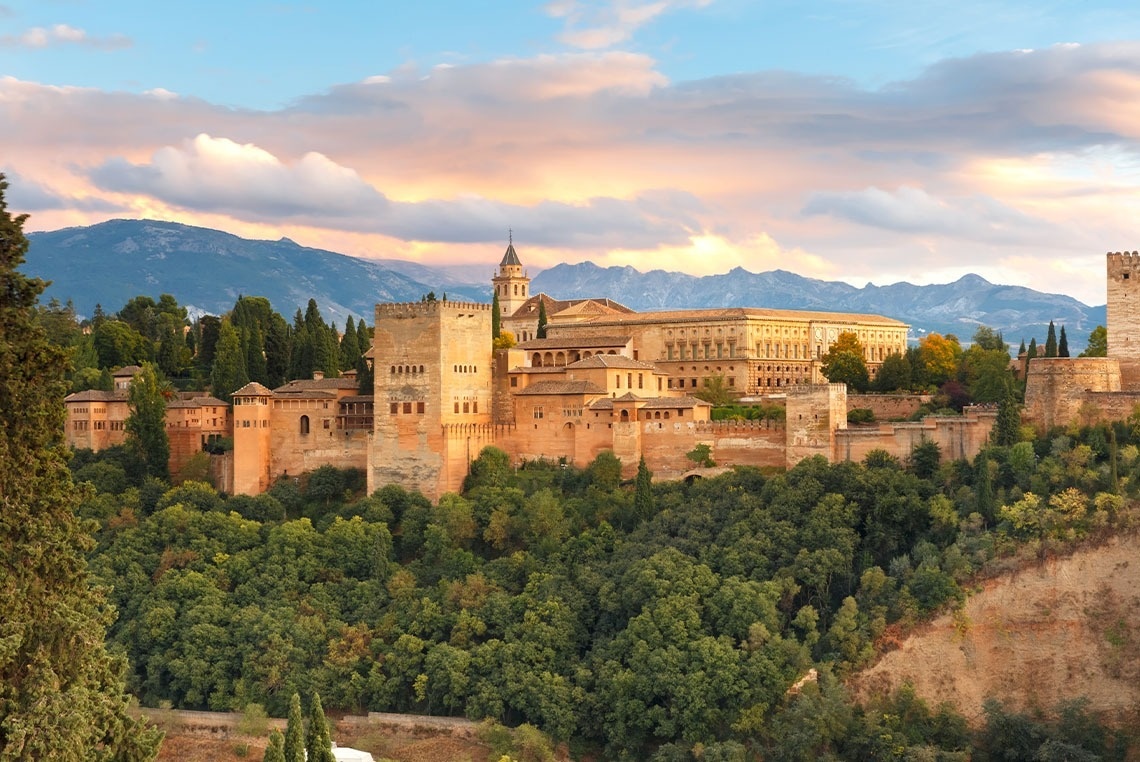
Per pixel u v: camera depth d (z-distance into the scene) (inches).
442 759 7760.8
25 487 3533.5
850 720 7332.7
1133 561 7785.4
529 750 7652.6
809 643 7829.7
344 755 7421.3
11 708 3344.0
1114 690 7598.4
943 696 7672.2
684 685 7524.6
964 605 7805.1
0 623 3390.7
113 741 3622.0
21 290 3563.0
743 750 7160.4
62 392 3666.3
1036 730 7342.5
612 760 7647.6
